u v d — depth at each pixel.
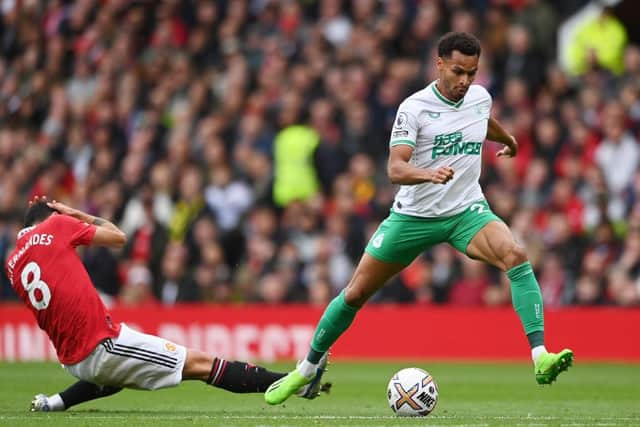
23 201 71.38
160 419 28.89
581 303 56.78
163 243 63.19
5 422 28.06
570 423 28.12
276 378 31.34
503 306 58.12
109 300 62.88
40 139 77.56
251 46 75.06
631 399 38.41
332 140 66.50
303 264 61.16
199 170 67.12
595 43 69.50
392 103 67.19
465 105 30.17
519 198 61.50
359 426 27.00
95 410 32.38
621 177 62.56
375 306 59.78
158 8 80.88
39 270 29.88
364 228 61.38
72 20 81.75
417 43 70.44
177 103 74.38
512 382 46.06
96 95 76.50
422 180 28.34
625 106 64.06
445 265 59.19
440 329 58.16
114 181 69.31
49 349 59.09
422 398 30.22
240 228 64.00
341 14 74.81
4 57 83.75
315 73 70.38
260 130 68.81
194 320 58.78
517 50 68.31
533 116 65.50
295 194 66.06
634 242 56.56
